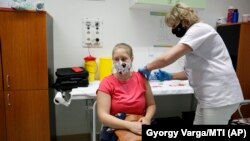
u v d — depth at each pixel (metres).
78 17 2.62
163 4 2.49
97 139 2.65
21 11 2.05
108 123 1.43
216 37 1.59
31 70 2.15
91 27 2.66
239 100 1.67
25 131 2.24
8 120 2.19
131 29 2.79
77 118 2.83
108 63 2.60
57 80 2.24
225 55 1.64
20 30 2.08
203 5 2.60
